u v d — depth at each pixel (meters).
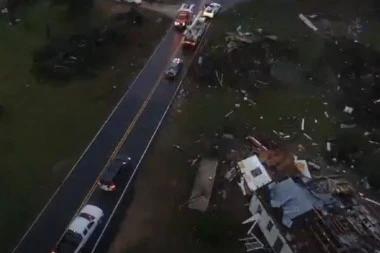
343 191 32.12
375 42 54.56
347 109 43.41
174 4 59.56
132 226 30.91
